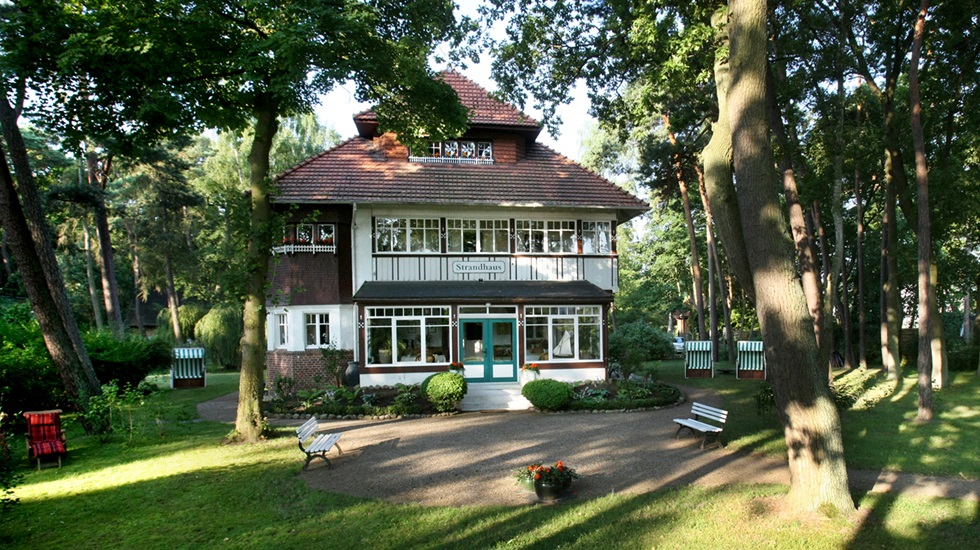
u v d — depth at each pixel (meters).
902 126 19.34
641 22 11.98
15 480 7.72
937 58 18.25
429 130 15.02
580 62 15.47
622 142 17.22
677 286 44.19
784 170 16.34
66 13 10.52
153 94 11.03
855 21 17.59
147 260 34.47
